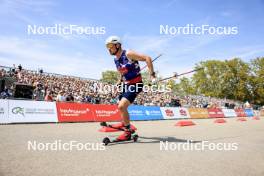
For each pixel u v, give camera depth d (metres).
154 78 4.73
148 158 3.65
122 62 4.80
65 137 5.55
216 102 30.00
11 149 3.91
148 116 15.33
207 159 3.75
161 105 20.12
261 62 61.62
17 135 5.58
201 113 20.86
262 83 61.44
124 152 4.01
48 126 8.36
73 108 11.41
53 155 3.62
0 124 8.80
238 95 61.59
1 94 11.53
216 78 62.91
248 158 3.97
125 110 4.93
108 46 4.77
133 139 5.25
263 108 44.00
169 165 3.29
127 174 2.83
